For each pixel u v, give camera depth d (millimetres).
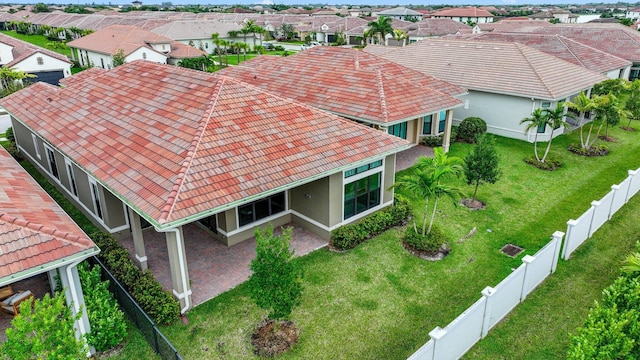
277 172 13844
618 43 45125
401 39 75188
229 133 14484
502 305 12000
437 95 24594
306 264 14977
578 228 15148
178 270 12242
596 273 14352
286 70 28766
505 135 28875
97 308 11281
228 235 15859
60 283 11680
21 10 153250
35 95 22906
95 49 61281
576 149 25844
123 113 17141
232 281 14125
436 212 18781
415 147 27172
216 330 12086
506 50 31672
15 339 7465
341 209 16328
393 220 17438
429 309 12930
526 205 19438
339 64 27156
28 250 9594
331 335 11922
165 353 10758
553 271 14320
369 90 23547
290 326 12203
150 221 11438
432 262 15203
